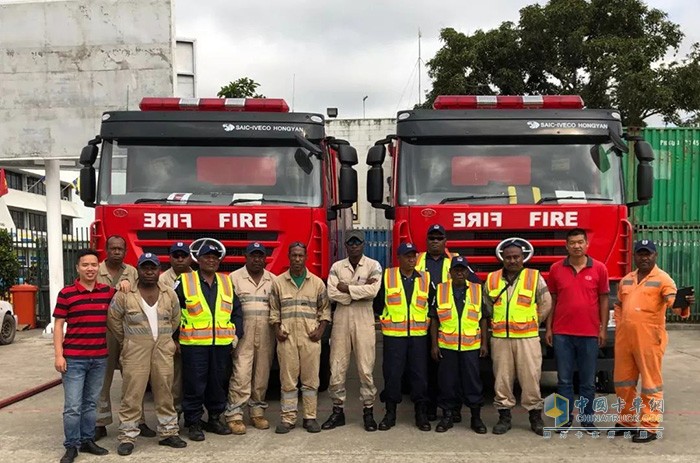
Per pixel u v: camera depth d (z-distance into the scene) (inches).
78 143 501.0
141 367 230.7
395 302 253.8
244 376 252.1
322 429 256.7
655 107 784.9
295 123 291.9
